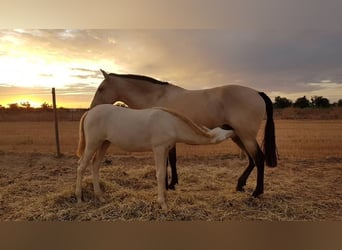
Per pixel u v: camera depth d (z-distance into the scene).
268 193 2.47
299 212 2.18
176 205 2.18
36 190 2.58
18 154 3.62
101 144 2.18
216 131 2.04
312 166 3.21
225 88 2.35
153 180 2.85
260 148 2.33
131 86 2.63
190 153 3.65
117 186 2.58
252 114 2.26
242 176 2.53
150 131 2.03
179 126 2.03
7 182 2.81
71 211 2.11
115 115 2.09
